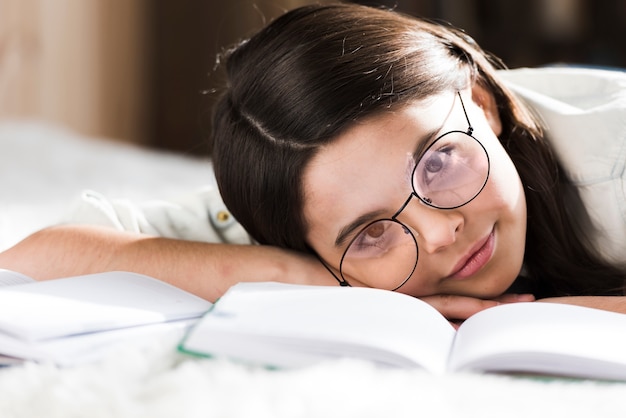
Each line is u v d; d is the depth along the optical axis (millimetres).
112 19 3611
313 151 942
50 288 843
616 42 3133
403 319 728
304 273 1007
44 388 629
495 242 973
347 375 616
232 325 694
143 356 687
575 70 1265
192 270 1005
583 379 664
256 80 1023
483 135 985
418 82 955
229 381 614
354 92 934
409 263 953
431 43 1020
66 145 2748
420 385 613
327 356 670
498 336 697
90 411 596
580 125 1091
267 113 995
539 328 706
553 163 1099
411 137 930
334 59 963
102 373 654
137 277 919
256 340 677
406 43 993
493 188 958
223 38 3525
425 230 926
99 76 3631
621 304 885
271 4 3432
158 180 2215
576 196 1117
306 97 953
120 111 3676
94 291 837
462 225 944
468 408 574
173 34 3617
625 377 653
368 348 664
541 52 3217
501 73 1333
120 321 742
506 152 1049
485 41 3246
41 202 1930
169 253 1025
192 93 3619
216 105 1161
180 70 3631
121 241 1050
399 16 1074
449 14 3230
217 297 992
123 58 3646
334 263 1003
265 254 1025
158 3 3613
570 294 1121
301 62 980
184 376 624
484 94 1077
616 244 1098
